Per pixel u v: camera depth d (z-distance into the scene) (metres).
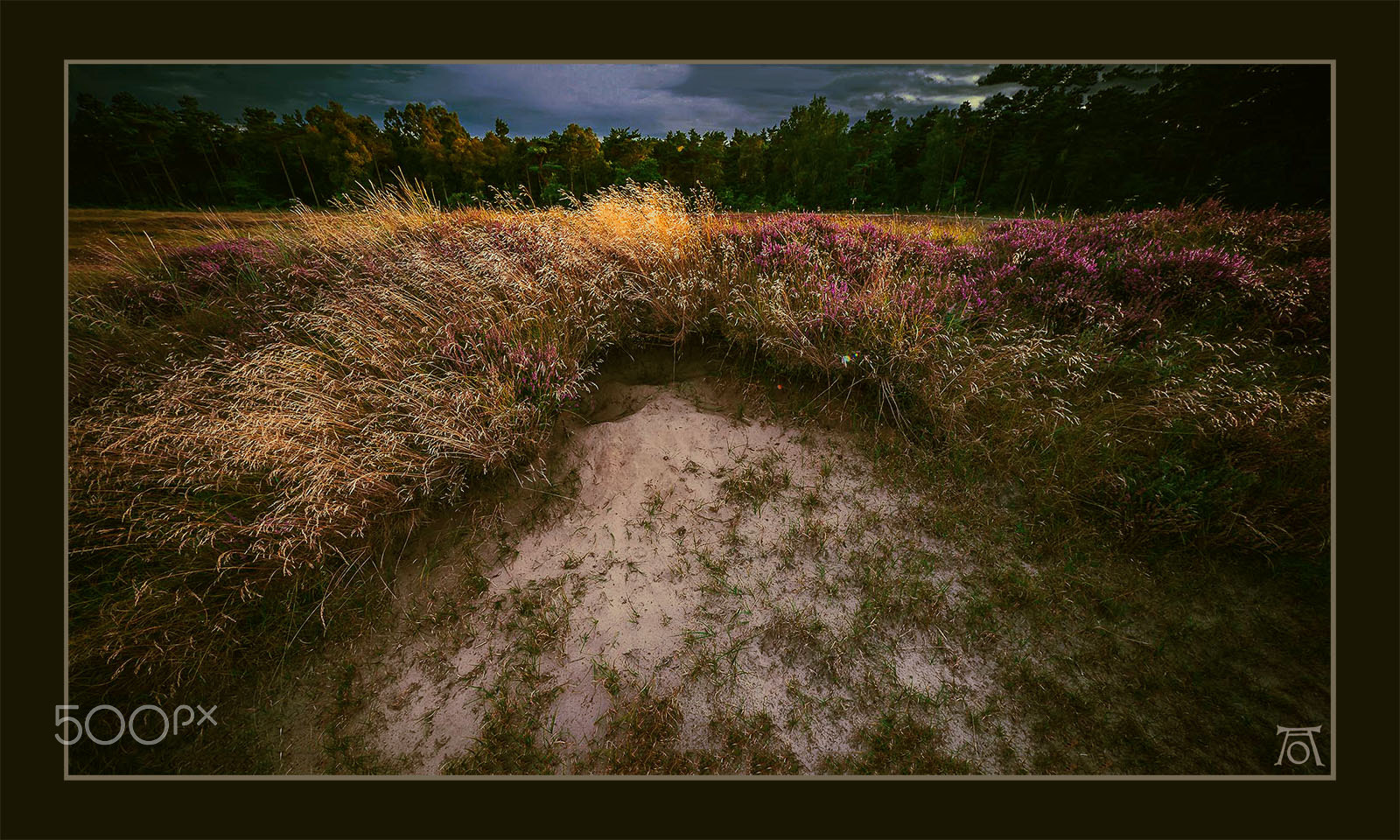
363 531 3.27
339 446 3.37
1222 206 7.50
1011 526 3.25
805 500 3.52
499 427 3.59
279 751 2.57
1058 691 2.50
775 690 2.60
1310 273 5.12
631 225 5.57
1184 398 3.59
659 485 3.67
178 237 7.28
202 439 3.46
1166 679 2.51
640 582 3.14
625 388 4.51
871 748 2.38
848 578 3.07
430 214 6.54
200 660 2.80
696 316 4.76
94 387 4.12
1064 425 3.68
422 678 2.80
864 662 2.67
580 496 3.66
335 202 6.17
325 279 5.32
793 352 4.26
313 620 3.04
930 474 3.60
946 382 3.89
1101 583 2.91
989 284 5.18
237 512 3.33
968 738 2.38
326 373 3.85
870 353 4.11
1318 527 2.90
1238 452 3.35
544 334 4.35
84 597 3.02
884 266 4.97
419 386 3.62
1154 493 3.17
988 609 2.83
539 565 3.28
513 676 2.76
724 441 3.94
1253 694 2.44
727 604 2.98
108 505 3.26
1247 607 2.76
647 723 2.50
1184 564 2.96
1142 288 5.01
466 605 3.09
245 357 4.08
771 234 6.00
